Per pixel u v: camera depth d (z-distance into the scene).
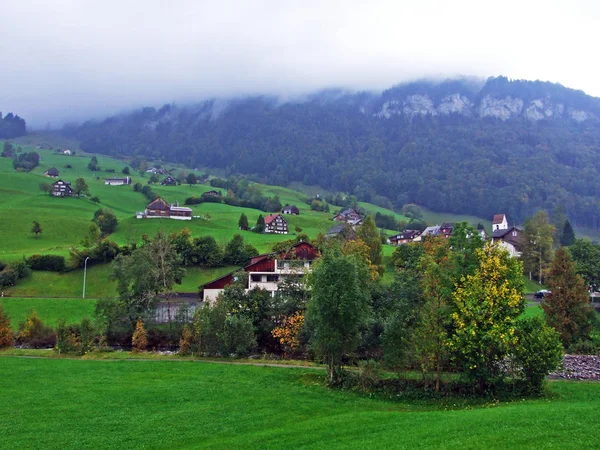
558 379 45.34
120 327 70.06
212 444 28.50
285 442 28.08
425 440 26.36
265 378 46.47
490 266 41.09
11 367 51.25
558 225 193.00
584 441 24.58
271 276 88.50
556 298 61.16
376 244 106.50
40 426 32.50
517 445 24.48
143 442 29.72
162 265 78.75
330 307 43.47
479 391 40.00
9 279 102.06
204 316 61.41
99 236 131.12
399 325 43.81
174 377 46.78
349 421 31.56
